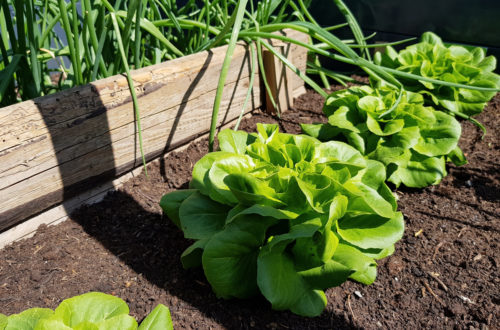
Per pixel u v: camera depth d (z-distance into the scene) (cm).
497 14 291
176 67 209
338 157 166
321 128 221
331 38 210
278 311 147
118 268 165
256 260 147
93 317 120
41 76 211
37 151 168
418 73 258
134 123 200
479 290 154
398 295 154
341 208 138
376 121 203
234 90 252
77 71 192
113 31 225
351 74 355
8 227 173
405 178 204
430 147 200
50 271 162
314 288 141
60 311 118
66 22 177
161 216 192
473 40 308
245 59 249
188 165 225
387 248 156
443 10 312
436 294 154
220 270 138
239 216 143
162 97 208
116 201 201
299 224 139
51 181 177
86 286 156
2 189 162
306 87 329
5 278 159
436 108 262
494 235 180
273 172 150
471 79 256
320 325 143
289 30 278
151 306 149
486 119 278
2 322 115
